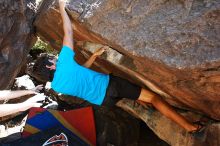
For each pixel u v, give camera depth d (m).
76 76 4.33
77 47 5.75
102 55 4.87
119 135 7.14
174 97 4.53
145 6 3.71
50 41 6.68
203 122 4.70
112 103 4.67
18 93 4.46
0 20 4.93
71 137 6.13
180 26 3.39
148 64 3.88
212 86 3.56
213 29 3.20
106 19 3.97
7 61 5.30
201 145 4.60
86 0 4.25
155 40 3.53
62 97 7.90
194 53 3.26
